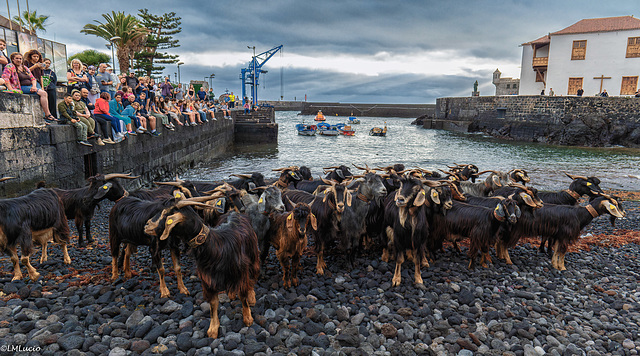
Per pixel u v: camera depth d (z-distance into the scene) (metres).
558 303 6.90
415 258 7.23
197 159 28.38
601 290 7.54
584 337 5.72
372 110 136.38
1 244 6.17
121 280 6.75
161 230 4.70
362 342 5.27
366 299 6.62
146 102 19.45
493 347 5.33
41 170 11.33
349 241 7.86
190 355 4.78
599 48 48.28
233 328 5.39
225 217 5.96
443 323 5.74
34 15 33.78
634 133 42.53
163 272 6.21
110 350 4.82
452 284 7.23
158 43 55.84
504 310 6.45
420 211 7.06
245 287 5.31
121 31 36.97
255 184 8.48
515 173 11.77
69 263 7.65
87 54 45.50
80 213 8.53
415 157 34.84
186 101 27.69
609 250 10.22
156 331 5.16
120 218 6.39
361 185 7.71
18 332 4.98
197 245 4.80
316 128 57.28
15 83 10.46
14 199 6.38
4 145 9.92
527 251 9.83
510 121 52.78
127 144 16.84
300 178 10.48
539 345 5.42
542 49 54.69
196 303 6.14
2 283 6.43
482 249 8.05
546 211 8.52
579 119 45.56
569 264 9.02
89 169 14.26
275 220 6.98
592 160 32.66
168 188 9.16
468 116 63.81
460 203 8.43
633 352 5.35
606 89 48.59
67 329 5.14
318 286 7.11
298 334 5.41
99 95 15.78
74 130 13.00
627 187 21.97
